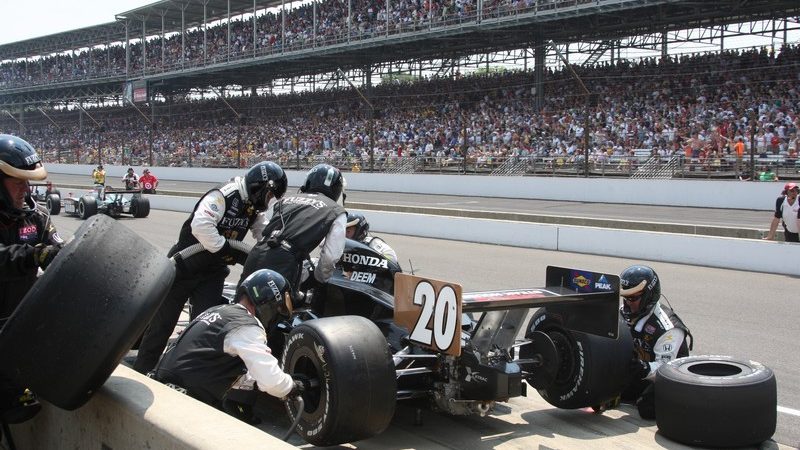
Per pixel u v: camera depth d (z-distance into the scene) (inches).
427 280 156.9
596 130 1098.1
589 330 171.2
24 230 129.8
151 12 2012.8
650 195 904.9
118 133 2114.9
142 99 2054.6
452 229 626.2
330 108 1701.5
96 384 114.9
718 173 897.5
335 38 1521.9
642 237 501.7
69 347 110.0
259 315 154.9
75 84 2265.0
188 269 211.2
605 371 174.2
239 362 152.3
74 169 1964.8
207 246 205.8
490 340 161.6
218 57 1823.3
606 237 521.0
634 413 191.8
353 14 1568.7
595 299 166.2
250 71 1849.2
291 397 149.6
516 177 1035.3
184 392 150.5
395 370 151.8
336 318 150.3
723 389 160.7
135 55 2261.3
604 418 186.9
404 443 164.6
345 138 1478.8
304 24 1718.8
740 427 161.0
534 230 563.8
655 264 480.4
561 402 181.5
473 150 1210.0
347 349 142.3
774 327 299.4
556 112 1204.5
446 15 1299.2
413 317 160.7
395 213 677.9
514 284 398.6
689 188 872.3
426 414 185.6
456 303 148.4
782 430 181.2
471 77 1523.1
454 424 178.5
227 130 1819.6
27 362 110.3
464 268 458.3
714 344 270.4
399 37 1352.1
